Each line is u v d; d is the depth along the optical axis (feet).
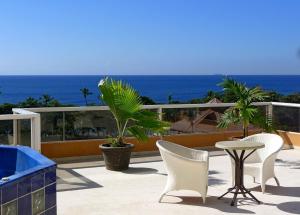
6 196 11.75
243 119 27.58
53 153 27.71
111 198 19.04
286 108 33.40
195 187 18.21
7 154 17.74
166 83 326.03
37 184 13.07
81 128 28.53
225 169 25.23
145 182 21.97
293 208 17.70
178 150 19.76
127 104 24.49
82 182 21.93
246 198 19.03
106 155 24.62
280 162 27.50
